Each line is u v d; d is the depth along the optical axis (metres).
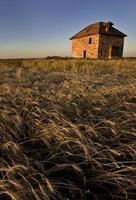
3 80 11.27
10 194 3.15
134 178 3.82
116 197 3.58
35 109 6.39
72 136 4.82
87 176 3.97
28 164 3.88
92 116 5.69
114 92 7.94
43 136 4.88
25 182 3.49
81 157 4.33
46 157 4.36
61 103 6.77
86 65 20.38
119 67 18.17
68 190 3.70
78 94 7.62
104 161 4.23
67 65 20.56
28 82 10.95
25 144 4.90
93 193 3.69
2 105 6.59
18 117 5.55
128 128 5.38
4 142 4.64
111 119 5.71
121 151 4.57
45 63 24.09
